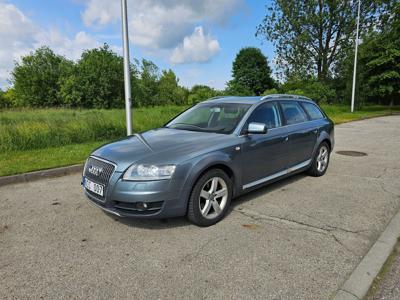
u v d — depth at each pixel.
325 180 5.87
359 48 30.19
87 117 11.04
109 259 3.09
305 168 5.74
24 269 2.92
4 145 8.06
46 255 3.17
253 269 2.89
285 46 35.47
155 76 57.56
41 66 50.09
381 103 37.50
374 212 4.25
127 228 3.78
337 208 4.40
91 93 44.03
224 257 3.10
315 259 3.05
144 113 14.26
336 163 7.41
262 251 3.21
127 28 8.00
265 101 4.98
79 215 4.20
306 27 34.22
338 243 3.37
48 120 10.29
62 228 3.80
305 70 35.06
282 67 36.75
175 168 3.46
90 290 2.61
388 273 2.82
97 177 3.69
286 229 3.73
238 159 4.15
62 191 5.28
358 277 2.75
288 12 34.09
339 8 32.72
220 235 3.58
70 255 3.17
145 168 3.40
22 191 5.30
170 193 3.45
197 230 3.72
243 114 4.57
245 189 4.38
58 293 2.57
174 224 3.88
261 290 2.58
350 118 20.61
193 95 52.84
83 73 44.50
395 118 22.02
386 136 12.40
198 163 3.61
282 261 3.02
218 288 2.62
